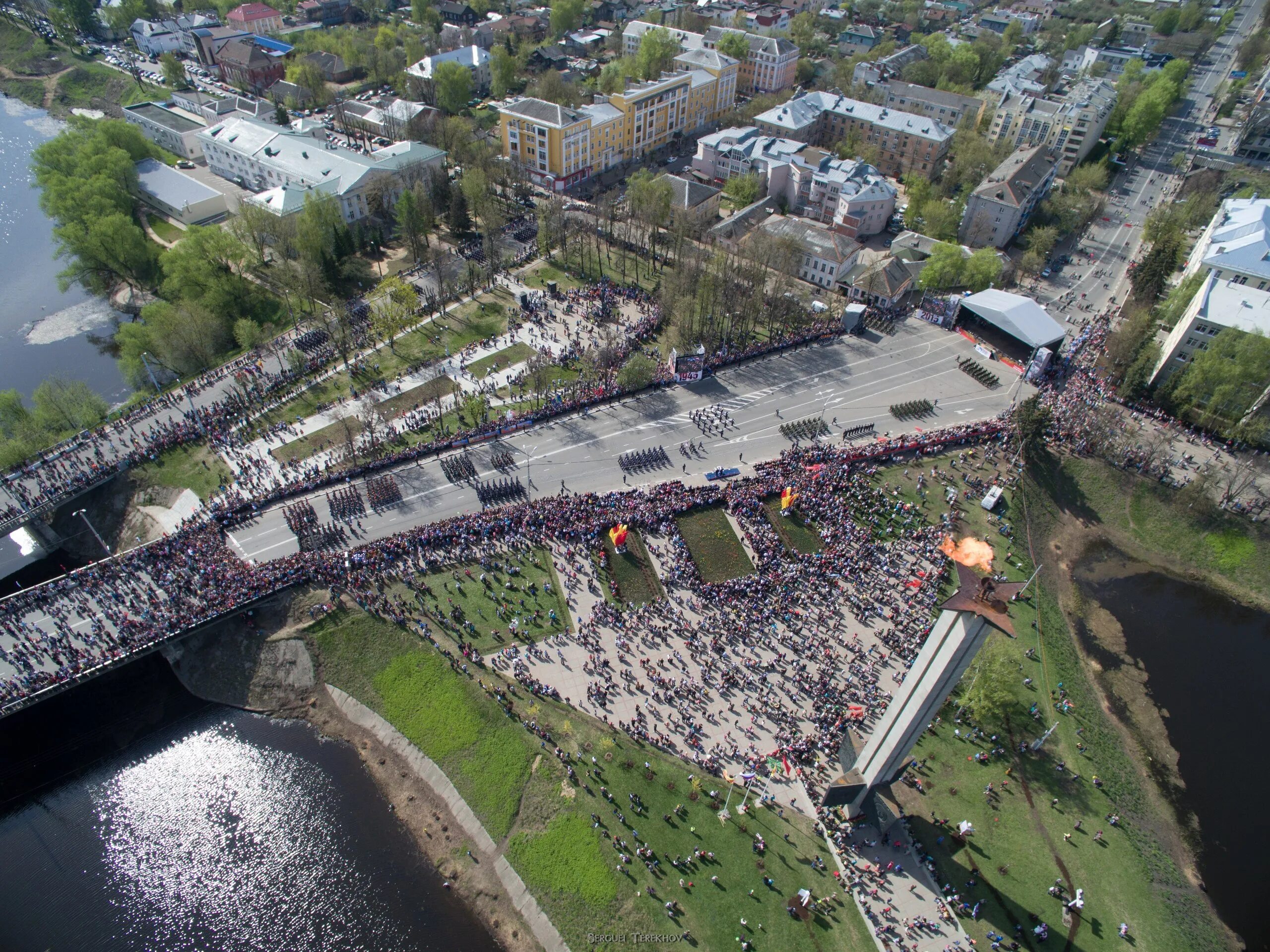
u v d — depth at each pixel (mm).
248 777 92125
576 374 149000
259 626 102750
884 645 100625
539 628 102188
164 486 122812
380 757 93312
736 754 88500
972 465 132000
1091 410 144625
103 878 83625
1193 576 123125
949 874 79688
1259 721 103062
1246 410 140375
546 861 81438
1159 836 87938
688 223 184000
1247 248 162625
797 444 134125
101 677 99812
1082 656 109750
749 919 75312
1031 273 185625
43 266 197375
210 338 151750
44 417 128750
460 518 115750
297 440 131625
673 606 104938
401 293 155750
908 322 169500
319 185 195000
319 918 79938
